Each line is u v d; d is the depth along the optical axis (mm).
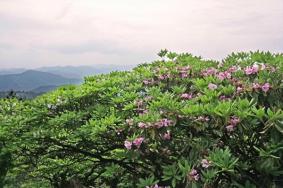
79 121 3615
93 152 3949
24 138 3641
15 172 4258
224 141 2703
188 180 2453
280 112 2621
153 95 3338
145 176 3381
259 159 2535
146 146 2797
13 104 4164
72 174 4371
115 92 3631
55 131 3623
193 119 2703
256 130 2615
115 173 3695
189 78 3662
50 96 3936
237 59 3572
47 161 4285
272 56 3348
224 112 2531
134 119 2979
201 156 2590
